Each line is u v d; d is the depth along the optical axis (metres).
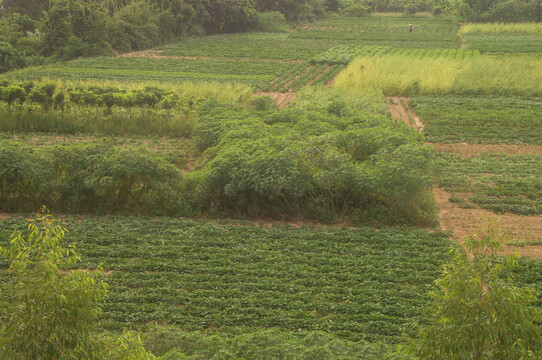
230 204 24.80
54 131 37.53
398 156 24.41
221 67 66.81
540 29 97.62
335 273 18.00
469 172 30.05
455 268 8.11
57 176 24.56
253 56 75.38
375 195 23.88
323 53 75.88
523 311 7.66
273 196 23.92
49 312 7.29
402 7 133.62
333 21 119.69
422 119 41.88
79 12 73.75
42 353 7.13
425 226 23.19
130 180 24.34
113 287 16.83
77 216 23.39
